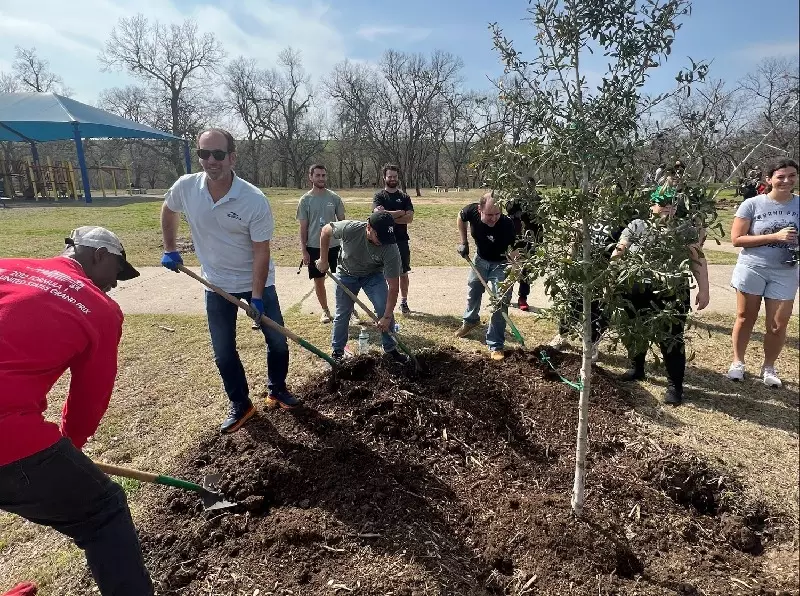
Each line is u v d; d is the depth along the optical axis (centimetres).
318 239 575
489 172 256
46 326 186
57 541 285
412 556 257
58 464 194
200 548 265
